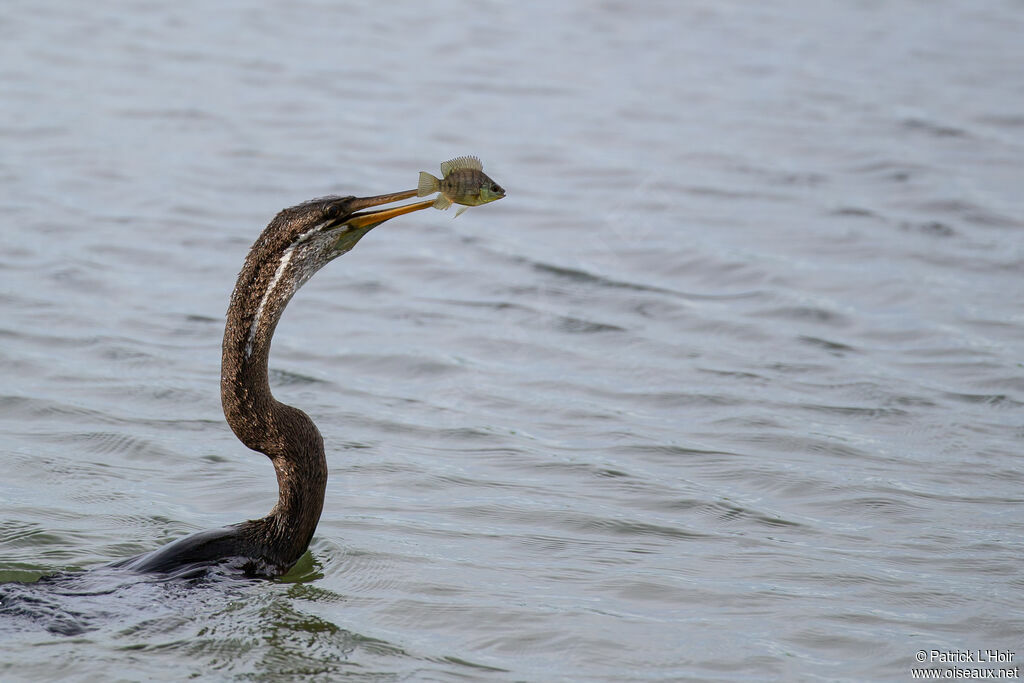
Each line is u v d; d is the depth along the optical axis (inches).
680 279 692.7
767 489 441.1
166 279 660.1
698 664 319.0
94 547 370.6
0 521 384.5
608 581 364.8
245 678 300.2
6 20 1227.2
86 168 842.2
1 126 918.4
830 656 326.0
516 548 385.7
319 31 1259.8
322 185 832.9
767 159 914.1
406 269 701.9
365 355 574.6
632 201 820.6
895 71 1155.9
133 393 508.1
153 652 308.0
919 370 565.3
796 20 1358.3
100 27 1225.4
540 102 1055.6
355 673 306.5
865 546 396.5
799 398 532.1
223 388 351.9
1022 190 844.0
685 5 1417.3
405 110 1018.7
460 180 360.5
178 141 913.5
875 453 475.2
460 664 314.0
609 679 309.3
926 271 698.8
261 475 435.5
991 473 458.0
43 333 569.9
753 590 362.6
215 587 340.2
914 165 896.3
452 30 1288.1
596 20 1349.7
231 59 1141.7
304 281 349.7
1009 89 1095.0
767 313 639.8
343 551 373.7
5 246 689.6
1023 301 654.5
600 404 524.4
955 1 1445.6
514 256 724.0
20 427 467.8
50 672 295.7
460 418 503.8
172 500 411.8
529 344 595.8
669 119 1013.2
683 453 472.4
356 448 467.2
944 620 347.9
